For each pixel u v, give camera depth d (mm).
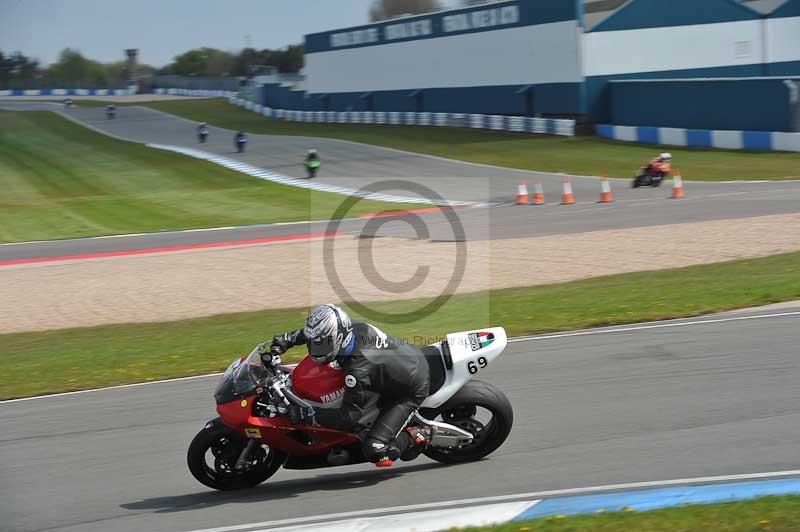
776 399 30281
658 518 20469
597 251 70625
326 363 24578
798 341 37844
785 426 27516
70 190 161625
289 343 25672
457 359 26000
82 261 86188
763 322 42125
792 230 73938
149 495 25531
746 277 54906
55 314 60469
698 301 48469
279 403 24562
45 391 39156
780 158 137500
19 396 38656
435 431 25609
